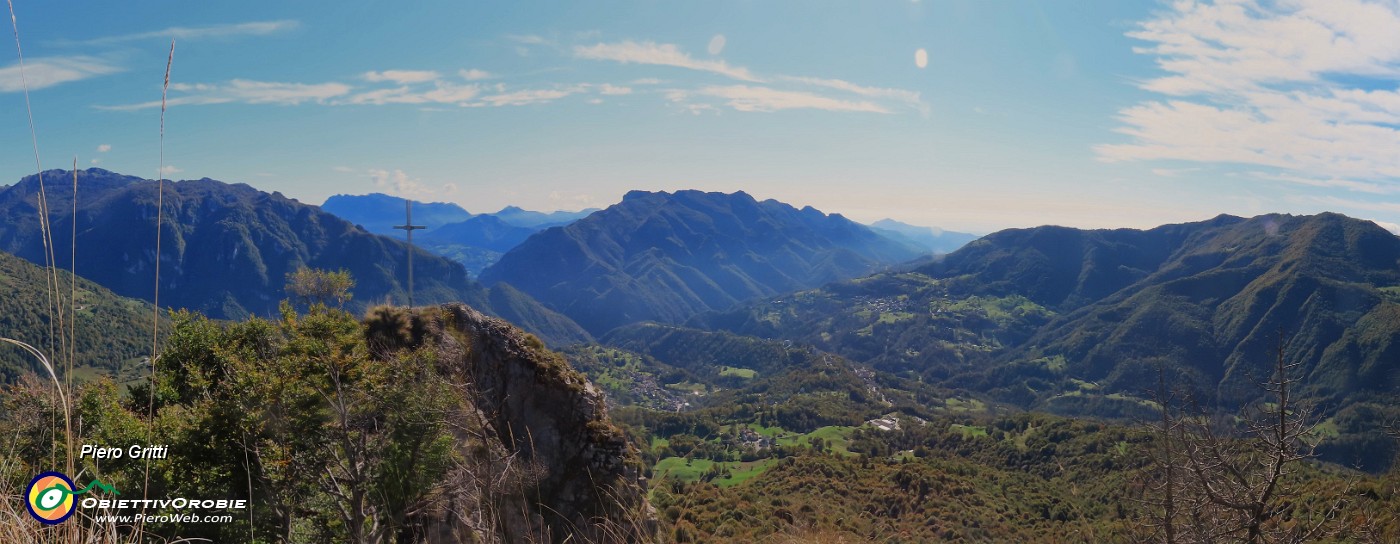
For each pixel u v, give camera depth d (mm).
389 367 9508
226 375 9617
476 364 14664
